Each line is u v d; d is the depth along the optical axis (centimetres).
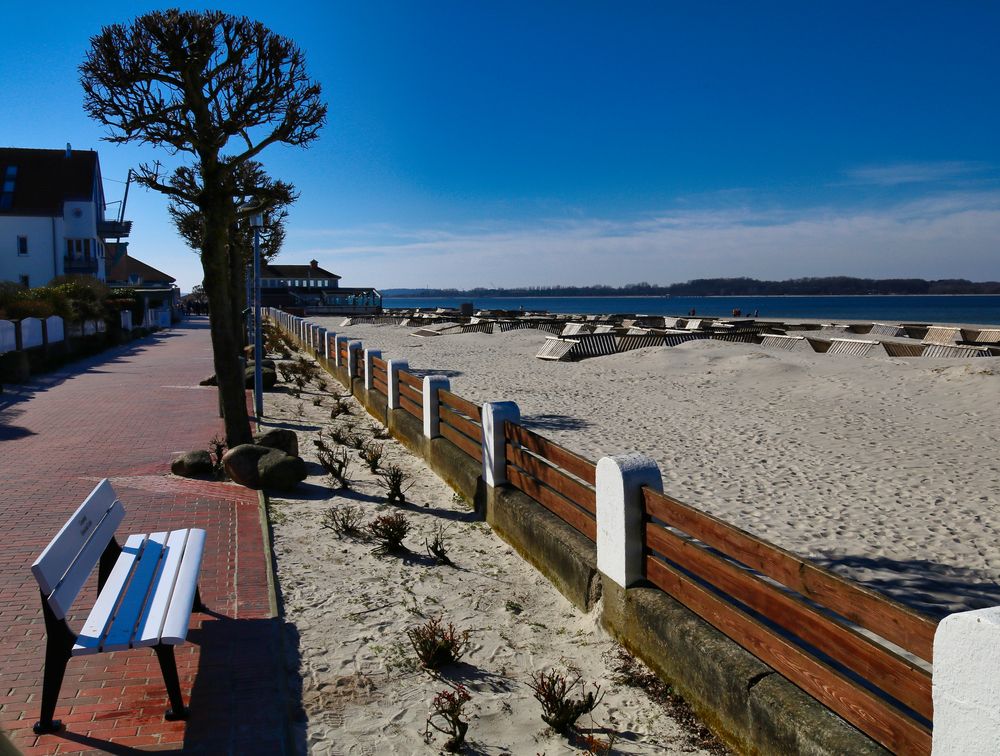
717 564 411
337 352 2095
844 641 322
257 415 1412
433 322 5378
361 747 380
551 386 2016
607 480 497
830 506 854
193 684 429
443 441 969
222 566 627
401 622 529
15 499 823
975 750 240
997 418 1416
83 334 2994
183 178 1488
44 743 367
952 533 760
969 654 242
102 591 422
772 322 4922
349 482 930
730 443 1218
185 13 970
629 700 424
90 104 966
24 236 5159
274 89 1027
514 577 617
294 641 496
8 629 496
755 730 354
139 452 1086
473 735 392
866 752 296
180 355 2933
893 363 2283
